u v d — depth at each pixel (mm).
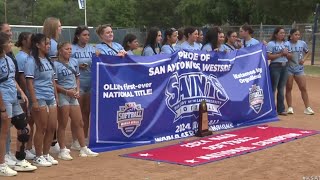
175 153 7555
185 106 8883
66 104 7176
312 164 6848
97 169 6613
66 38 31219
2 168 6258
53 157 7355
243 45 11109
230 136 8906
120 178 6148
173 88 8688
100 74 7621
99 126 7676
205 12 49469
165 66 8547
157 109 8461
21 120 6445
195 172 6426
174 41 9266
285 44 11172
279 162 6965
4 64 6195
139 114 8188
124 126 7984
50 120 6824
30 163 6902
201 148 7906
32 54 6645
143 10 61969
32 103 6637
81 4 43031
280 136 8836
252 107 10273
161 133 8531
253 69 10359
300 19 33844
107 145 7805
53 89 6871
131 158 7270
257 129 9594
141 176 6230
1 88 6191
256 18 44688
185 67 8898
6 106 6203
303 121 10578
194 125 9031
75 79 7402
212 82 9422
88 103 8094
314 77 20781
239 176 6223
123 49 8438
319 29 28438
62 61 7230
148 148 7977
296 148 7902
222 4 47719
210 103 9375
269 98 10695
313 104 13148
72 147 7887
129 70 8031
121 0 75438
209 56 9336
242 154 7465
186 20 52219
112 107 7809
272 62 11094
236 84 9977
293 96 14734
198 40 10828
